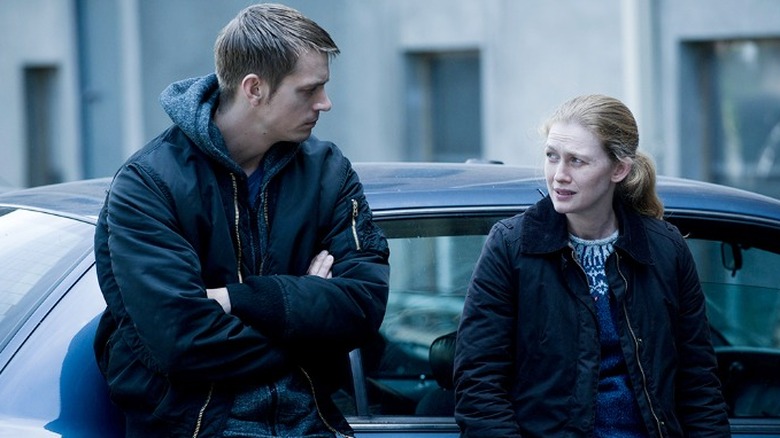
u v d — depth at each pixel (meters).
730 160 12.00
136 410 3.59
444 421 4.28
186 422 3.52
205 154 3.62
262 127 3.63
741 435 4.57
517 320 4.00
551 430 3.92
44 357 3.91
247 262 3.65
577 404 3.90
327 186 3.79
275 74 3.58
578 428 3.90
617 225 4.08
